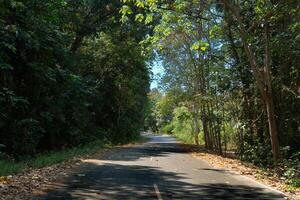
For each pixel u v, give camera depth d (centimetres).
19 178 1323
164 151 3225
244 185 1386
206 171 1781
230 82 2528
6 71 2044
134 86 4978
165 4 1706
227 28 2272
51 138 2741
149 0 1639
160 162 2172
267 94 1830
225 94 2745
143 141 5922
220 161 2314
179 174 1653
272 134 1830
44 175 1459
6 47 1973
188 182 1428
